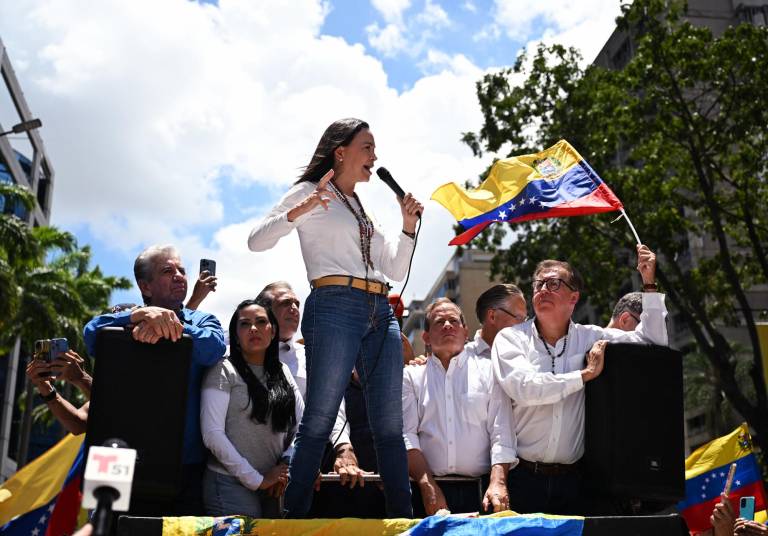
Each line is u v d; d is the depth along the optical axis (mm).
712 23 37594
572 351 4738
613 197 5461
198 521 3643
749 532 4551
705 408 33125
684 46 20531
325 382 4172
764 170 21516
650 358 4277
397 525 3723
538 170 5785
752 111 20094
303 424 4164
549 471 4582
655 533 3631
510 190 5754
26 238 28703
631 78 21109
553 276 4766
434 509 4605
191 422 4453
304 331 4320
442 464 4840
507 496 4387
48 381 4902
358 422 5289
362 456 5223
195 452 4453
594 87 21734
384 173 4426
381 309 4363
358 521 3719
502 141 22234
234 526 3652
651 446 4191
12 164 43969
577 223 21547
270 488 4434
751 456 6520
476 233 5914
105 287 43219
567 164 5738
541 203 5598
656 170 20906
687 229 21938
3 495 6445
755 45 20141
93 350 4387
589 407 4461
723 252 20547
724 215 21875
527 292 22453
